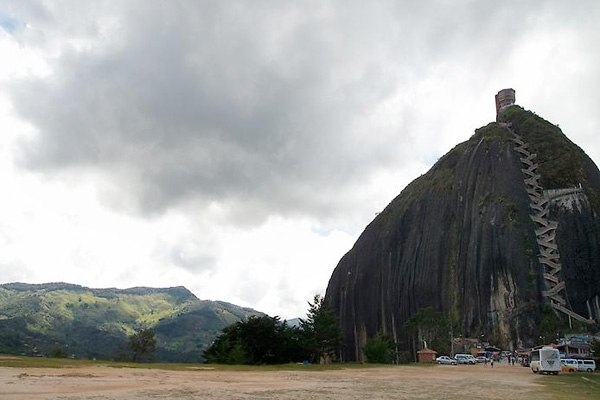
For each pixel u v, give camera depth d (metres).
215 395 27.03
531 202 155.38
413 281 177.88
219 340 83.31
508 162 167.75
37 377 32.16
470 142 192.75
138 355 113.06
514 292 140.38
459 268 161.12
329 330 90.25
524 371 68.94
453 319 152.75
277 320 86.81
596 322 133.62
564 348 98.44
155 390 28.50
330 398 27.78
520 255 144.12
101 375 36.66
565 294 137.62
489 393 34.09
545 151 168.38
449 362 98.75
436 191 190.62
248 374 47.56
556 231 146.75
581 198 152.38
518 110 190.75
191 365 58.62
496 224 154.25
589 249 144.62
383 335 140.62
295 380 41.97
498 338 136.88
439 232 177.25
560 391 37.09
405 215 196.88
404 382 43.31
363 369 67.50
